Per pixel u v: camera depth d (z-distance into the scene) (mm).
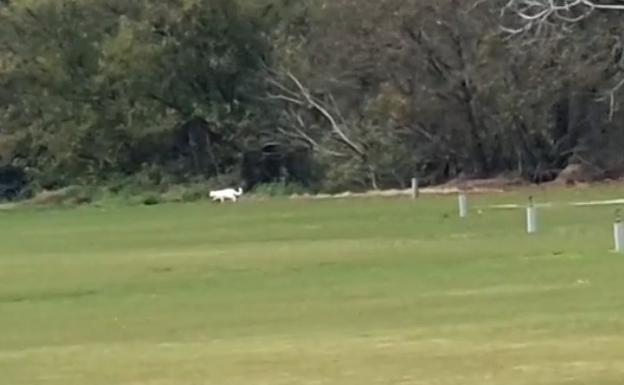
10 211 154875
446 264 68750
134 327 50500
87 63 173750
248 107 172875
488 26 153375
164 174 173750
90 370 39031
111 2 175375
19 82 174875
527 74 153375
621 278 59688
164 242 94125
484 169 161875
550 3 144250
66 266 76500
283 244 87188
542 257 69938
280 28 171250
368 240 87312
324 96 166250
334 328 47469
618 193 132875
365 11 158000
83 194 168625
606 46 150625
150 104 173500
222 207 140875
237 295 59906
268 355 40719
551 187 147750
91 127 173375
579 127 157375
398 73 159375
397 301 54938
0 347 45688
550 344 40875
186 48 172125
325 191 164750
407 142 162250
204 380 36312
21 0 174000
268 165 174875
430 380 35000
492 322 47062
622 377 34781
